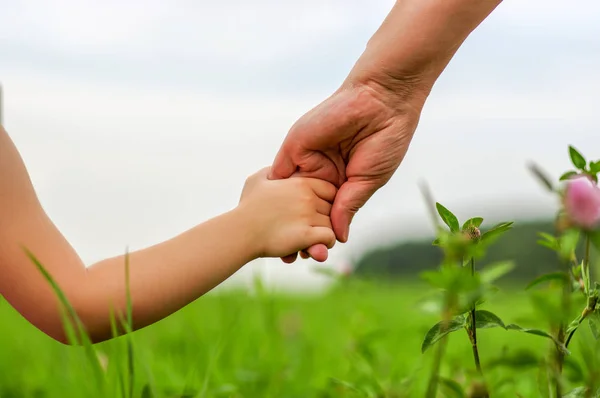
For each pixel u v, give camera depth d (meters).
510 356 1.51
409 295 4.34
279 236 1.79
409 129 1.92
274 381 2.46
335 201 1.92
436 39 1.79
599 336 1.38
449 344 3.03
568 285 1.43
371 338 2.51
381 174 1.93
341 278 3.18
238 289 3.30
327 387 2.13
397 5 1.86
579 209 1.33
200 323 3.25
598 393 1.43
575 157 1.41
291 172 1.93
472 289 1.28
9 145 1.65
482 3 1.77
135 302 1.66
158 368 2.39
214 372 2.34
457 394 1.56
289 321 3.35
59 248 1.66
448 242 1.35
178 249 1.71
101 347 2.35
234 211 1.78
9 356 2.84
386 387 1.93
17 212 1.62
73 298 1.62
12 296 1.64
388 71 1.83
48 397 2.16
